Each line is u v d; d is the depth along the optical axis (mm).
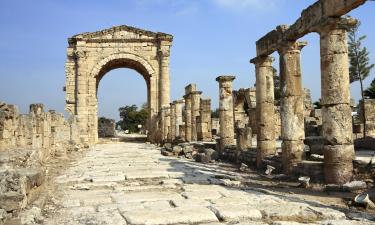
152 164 21094
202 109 34656
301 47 16938
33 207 8945
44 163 19031
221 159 24016
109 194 11648
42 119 19469
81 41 45281
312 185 13297
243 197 10883
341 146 13289
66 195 11477
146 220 8383
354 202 9828
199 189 12422
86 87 45406
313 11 14430
